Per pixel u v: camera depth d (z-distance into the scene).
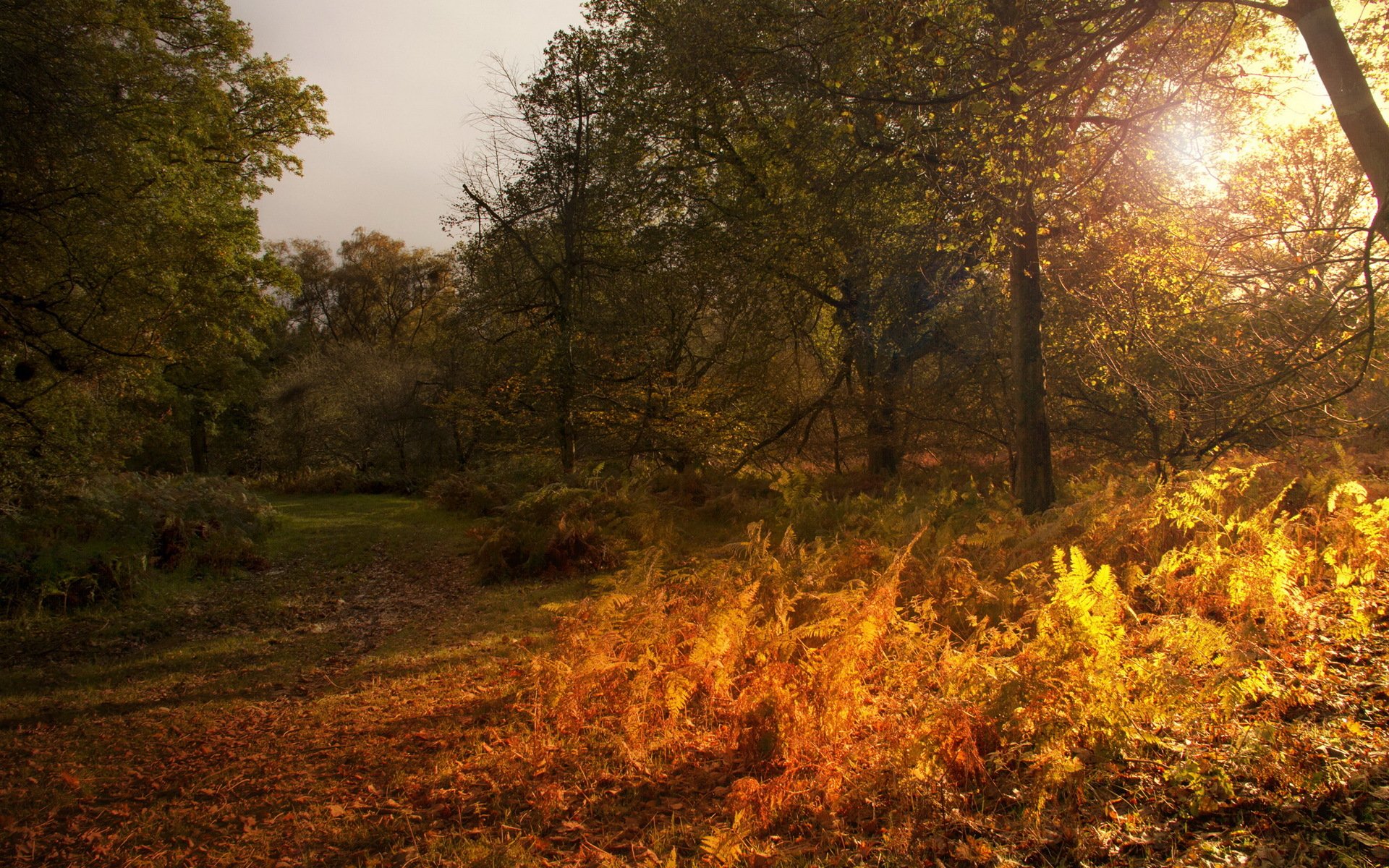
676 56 15.23
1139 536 7.55
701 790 4.47
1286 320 7.28
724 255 17.95
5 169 9.49
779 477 15.49
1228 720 3.95
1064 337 14.80
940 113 9.06
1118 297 11.80
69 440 13.31
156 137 14.14
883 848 3.51
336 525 17.92
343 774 5.20
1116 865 3.14
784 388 19.92
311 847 4.25
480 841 4.07
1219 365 7.91
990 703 4.12
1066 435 17.28
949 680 4.57
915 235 14.53
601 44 18.83
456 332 22.77
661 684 5.41
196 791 5.08
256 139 21.61
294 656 8.40
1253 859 3.01
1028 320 10.95
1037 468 10.98
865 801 3.93
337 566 13.54
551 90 19.91
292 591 11.72
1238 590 5.55
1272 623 5.36
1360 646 4.96
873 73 8.42
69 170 10.07
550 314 21.08
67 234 10.52
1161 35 9.03
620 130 18.42
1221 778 3.43
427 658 7.91
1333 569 6.54
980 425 17.95
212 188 17.72
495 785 4.76
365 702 6.71
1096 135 10.02
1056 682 4.07
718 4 14.18
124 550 11.49
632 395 19.39
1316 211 12.27
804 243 15.60
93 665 8.31
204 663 8.25
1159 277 11.46
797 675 4.89
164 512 13.32
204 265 14.36
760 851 3.63
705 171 19.47
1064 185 10.00
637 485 15.79
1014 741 4.12
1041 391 10.99
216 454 40.25
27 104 9.23
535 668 6.14
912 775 3.85
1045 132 7.75
